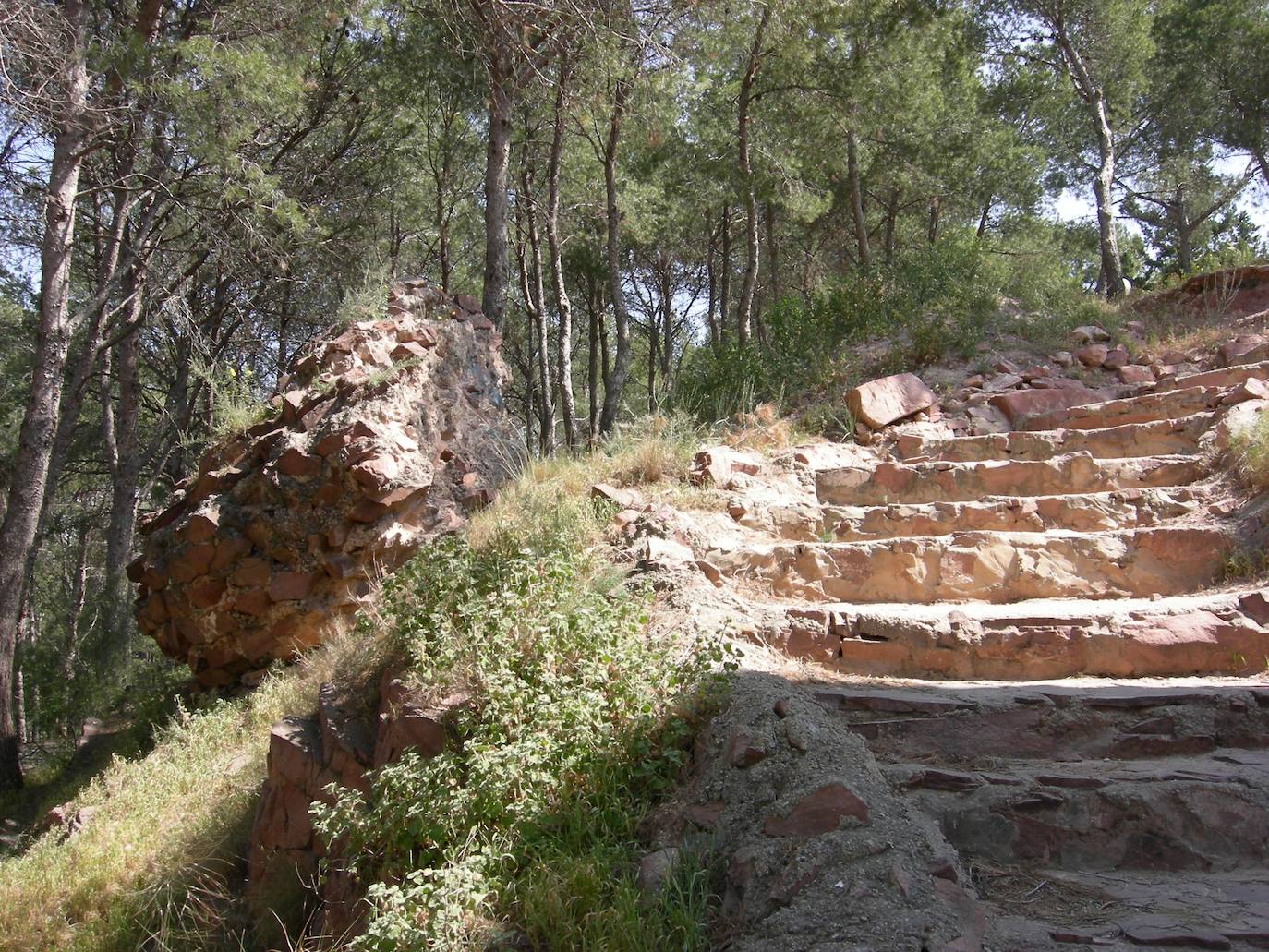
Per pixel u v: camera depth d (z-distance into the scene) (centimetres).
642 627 467
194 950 488
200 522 809
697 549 583
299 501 792
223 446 903
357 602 740
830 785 295
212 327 1714
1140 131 2356
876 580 570
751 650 468
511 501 686
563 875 300
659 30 1276
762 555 578
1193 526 570
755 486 688
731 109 1661
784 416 916
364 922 362
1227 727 385
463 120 1722
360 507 774
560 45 1229
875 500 692
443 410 883
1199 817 314
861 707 406
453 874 302
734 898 284
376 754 443
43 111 1089
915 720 394
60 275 1165
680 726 364
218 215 1352
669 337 2541
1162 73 2195
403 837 356
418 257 2084
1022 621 479
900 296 1070
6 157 1253
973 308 1009
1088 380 884
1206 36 2078
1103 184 1664
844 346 1016
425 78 1515
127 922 527
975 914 258
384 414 809
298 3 1245
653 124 1391
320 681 600
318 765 493
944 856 275
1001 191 2220
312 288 1803
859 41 1523
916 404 838
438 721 409
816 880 268
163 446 1859
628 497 654
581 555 546
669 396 1038
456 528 775
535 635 415
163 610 853
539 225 1914
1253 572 534
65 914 552
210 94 1111
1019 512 620
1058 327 998
